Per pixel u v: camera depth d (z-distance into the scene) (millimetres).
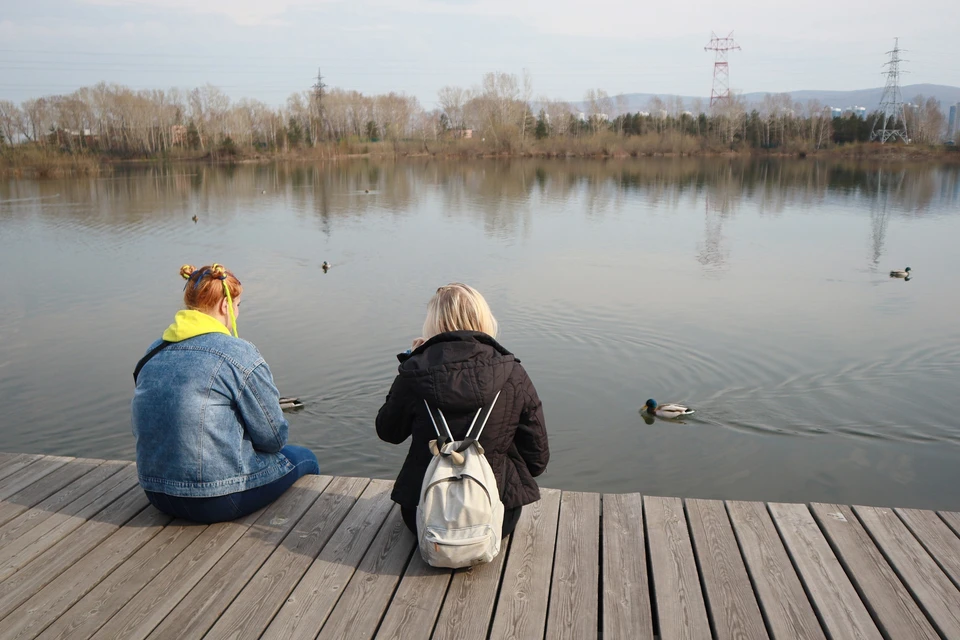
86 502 4102
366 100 107938
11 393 11977
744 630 2934
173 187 49812
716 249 25172
